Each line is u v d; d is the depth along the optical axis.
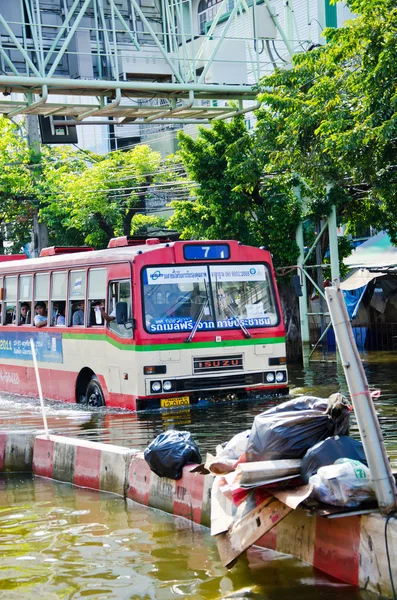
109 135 61.72
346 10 39.69
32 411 20.33
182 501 10.55
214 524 8.95
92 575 8.52
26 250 60.34
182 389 19.06
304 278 31.11
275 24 27.33
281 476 8.34
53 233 52.47
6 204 47.94
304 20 39.97
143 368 18.77
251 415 17.56
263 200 32.00
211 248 19.81
